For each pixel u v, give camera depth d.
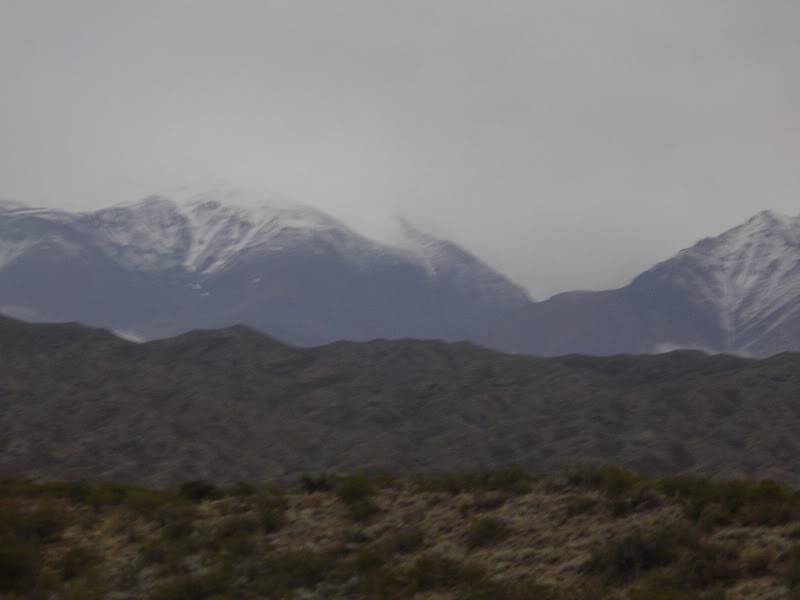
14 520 98.81
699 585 74.06
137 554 93.06
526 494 97.19
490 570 82.81
